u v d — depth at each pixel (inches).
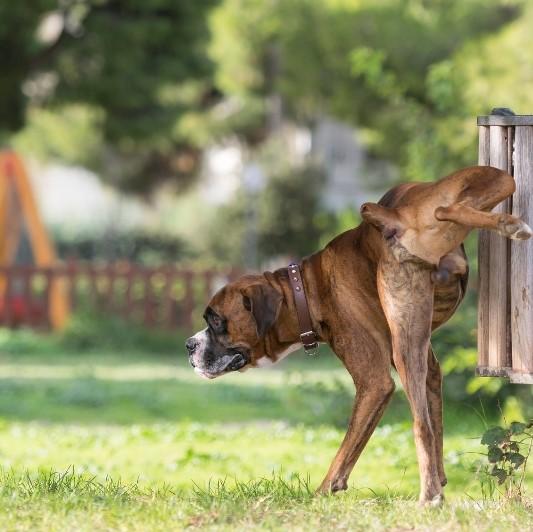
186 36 1009.5
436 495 254.5
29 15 927.7
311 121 1731.1
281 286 277.0
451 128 645.9
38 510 260.1
